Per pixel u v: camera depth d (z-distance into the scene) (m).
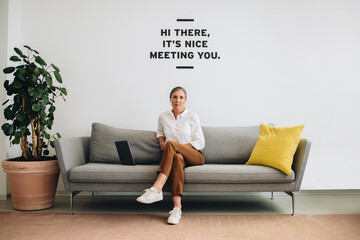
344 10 2.99
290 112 2.96
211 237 1.72
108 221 2.03
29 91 2.26
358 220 2.05
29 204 2.30
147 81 2.99
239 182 2.17
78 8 3.00
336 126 2.96
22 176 2.27
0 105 2.77
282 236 1.74
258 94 2.97
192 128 2.51
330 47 2.98
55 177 2.42
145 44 3.01
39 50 2.98
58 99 2.97
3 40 2.78
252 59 2.99
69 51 2.99
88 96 2.98
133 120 2.98
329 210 2.33
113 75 2.99
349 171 2.95
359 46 2.97
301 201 2.65
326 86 2.97
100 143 2.62
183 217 2.13
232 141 2.65
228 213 2.25
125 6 3.01
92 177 2.16
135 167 2.22
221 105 2.97
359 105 2.96
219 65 2.99
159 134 2.66
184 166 2.26
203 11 3.01
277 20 3.00
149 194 1.99
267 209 2.37
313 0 2.99
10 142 2.55
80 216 2.15
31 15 2.98
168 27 3.01
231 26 3.01
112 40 3.01
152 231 1.82
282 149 2.21
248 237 1.73
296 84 2.97
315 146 2.95
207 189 2.20
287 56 2.99
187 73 2.99
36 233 1.78
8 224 1.96
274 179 2.16
